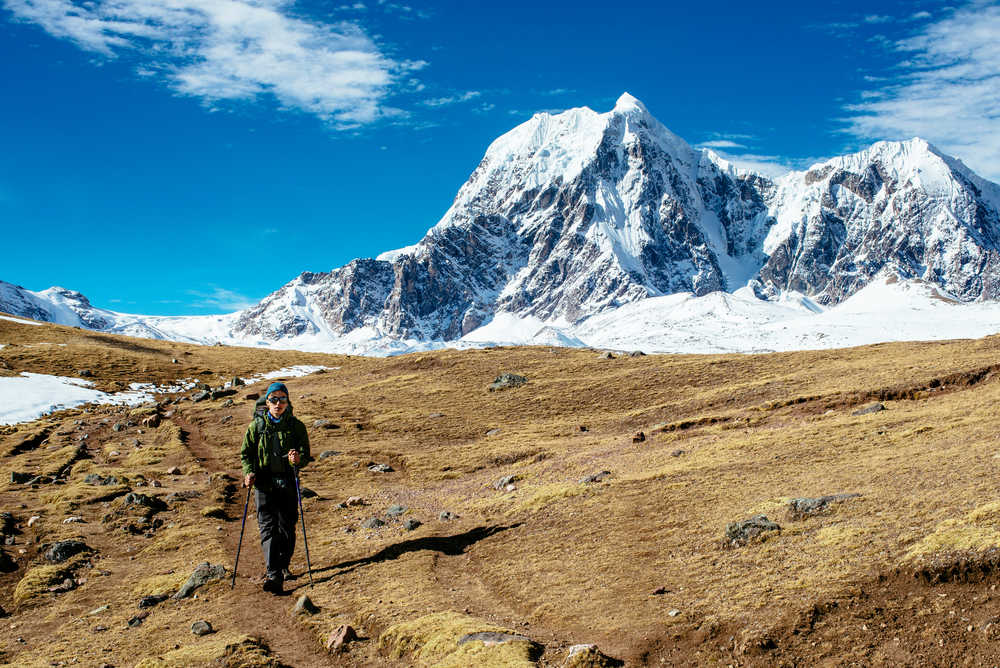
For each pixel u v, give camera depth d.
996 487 17.09
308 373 110.50
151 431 61.16
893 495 18.56
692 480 25.58
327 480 39.88
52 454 48.53
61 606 18.42
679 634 12.69
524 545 20.47
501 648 12.14
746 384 57.00
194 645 13.68
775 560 15.62
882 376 48.78
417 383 76.69
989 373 43.34
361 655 13.29
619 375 69.75
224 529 26.23
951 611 11.77
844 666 10.91
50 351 106.31
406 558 19.98
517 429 54.56
